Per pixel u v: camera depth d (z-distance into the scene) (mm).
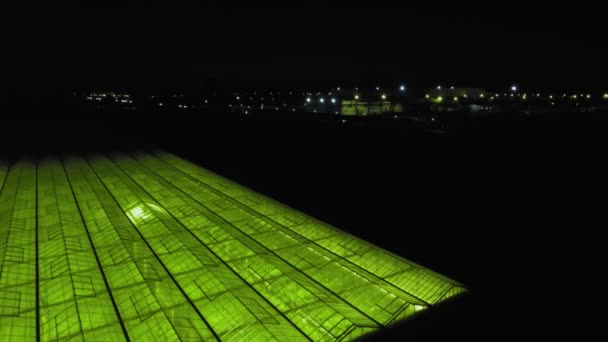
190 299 12562
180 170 34375
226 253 16016
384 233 19750
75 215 20844
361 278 13773
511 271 15305
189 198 24453
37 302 12148
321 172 34562
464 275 15047
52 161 39469
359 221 21656
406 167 34781
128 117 97000
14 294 12305
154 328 10867
